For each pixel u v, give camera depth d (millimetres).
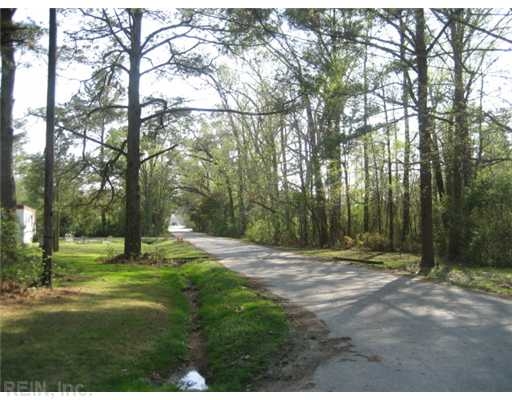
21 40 12078
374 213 35156
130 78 24172
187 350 8367
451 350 7402
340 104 22766
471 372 6363
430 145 18844
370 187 32625
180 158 66312
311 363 6883
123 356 7312
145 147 27469
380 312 10461
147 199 70438
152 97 24859
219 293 13141
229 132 48500
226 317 10047
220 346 8086
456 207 22141
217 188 67500
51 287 13016
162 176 72312
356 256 25641
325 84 20016
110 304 11234
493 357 7027
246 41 20781
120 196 27969
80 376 6371
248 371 6746
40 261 12844
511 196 21250
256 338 8164
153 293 13562
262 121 40562
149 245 45438
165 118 24875
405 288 14000
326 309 10891
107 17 22484
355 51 21547
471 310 10617
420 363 6758
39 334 8180
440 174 24312
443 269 18234
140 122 24578
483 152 21844
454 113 17656
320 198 34906
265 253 29969
